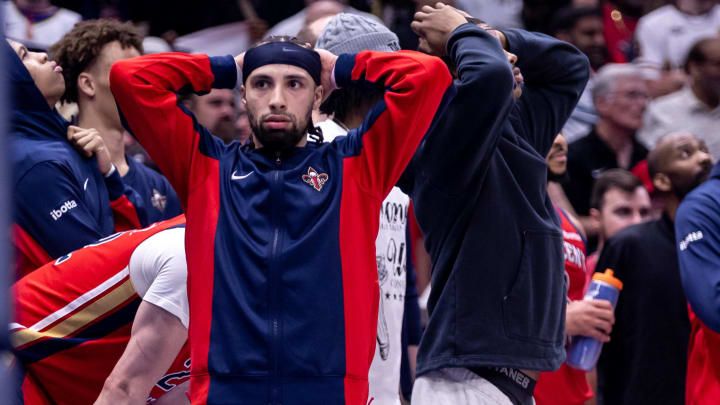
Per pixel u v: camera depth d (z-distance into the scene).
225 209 7.85
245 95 8.29
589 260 17.48
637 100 20.03
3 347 2.59
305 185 7.92
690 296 12.87
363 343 7.70
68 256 10.35
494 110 8.46
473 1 25.88
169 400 10.54
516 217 9.05
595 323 12.71
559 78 9.92
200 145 8.18
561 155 15.53
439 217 9.09
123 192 12.84
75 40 13.29
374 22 11.59
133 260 9.81
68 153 11.76
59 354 10.05
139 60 8.23
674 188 15.59
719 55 21.95
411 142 8.27
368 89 8.70
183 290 9.40
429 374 9.18
